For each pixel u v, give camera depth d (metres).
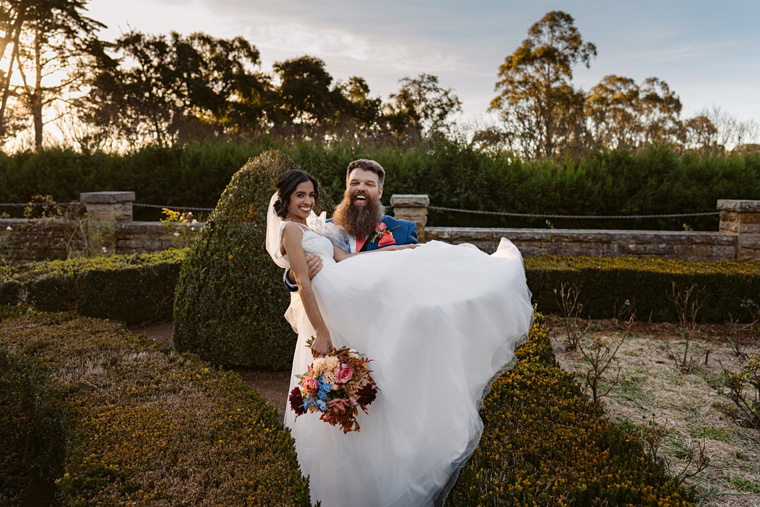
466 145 10.99
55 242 9.95
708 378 4.88
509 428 2.62
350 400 2.28
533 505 1.97
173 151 11.83
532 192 10.52
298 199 2.59
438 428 2.25
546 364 3.62
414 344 2.30
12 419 3.31
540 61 30.91
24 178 11.74
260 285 4.43
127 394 2.94
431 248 2.70
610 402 4.35
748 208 8.22
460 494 2.18
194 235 8.70
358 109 43.41
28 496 3.08
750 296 6.56
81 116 30.98
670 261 7.38
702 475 3.27
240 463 2.28
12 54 31.45
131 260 6.61
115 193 9.72
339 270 2.48
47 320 4.35
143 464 2.23
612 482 2.18
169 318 6.60
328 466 2.53
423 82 43.41
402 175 10.65
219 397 2.93
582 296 6.82
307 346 2.55
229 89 39.09
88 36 33.94
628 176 10.59
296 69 41.31
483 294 2.47
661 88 35.16
